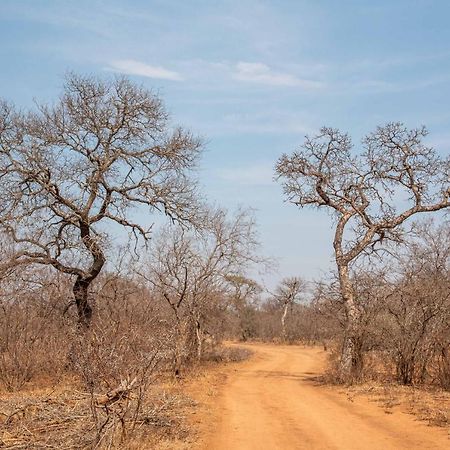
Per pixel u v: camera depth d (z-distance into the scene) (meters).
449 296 19.91
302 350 52.41
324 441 11.28
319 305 24.06
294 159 26.11
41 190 24.02
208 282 28.39
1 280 20.06
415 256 21.72
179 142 26.83
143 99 25.81
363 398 17.31
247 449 10.62
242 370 29.80
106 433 10.07
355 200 25.36
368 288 21.98
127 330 14.19
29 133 24.12
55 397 13.01
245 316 71.12
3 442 10.18
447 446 10.50
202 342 31.16
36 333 19.73
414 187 24.80
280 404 16.44
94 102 25.36
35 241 23.48
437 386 19.16
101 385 11.51
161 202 26.47
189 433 11.68
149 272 25.80
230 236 29.34
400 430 12.17
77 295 23.58
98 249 24.50
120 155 25.75
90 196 25.34
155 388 17.12
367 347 21.69
